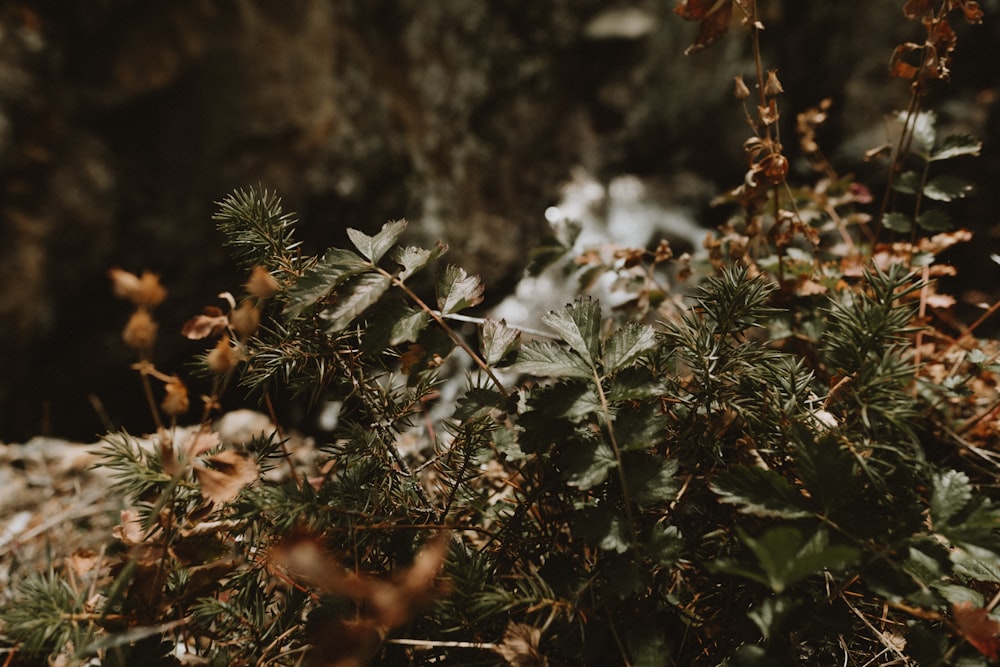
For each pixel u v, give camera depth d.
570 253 0.64
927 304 0.56
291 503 0.40
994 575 0.39
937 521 0.38
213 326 0.40
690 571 0.43
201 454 0.42
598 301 0.42
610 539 0.38
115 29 1.08
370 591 0.34
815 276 0.53
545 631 0.40
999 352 0.49
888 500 0.38
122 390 1.09
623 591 0.38
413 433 0.59
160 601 0.40
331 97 1.29
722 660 0.41
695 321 0.44
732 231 0.60
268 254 0.44
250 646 0.41
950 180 0.55
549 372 0.40
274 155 1.20
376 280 0.41
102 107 1.07
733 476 0.39
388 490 0.43
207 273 1.14
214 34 1.16
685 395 0.44
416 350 0.42
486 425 0.44
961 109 1.24
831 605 0.39
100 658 0.39
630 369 0.40
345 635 0.37
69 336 1.04
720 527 0.42
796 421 0.42
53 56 1.03
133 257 1.08
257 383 0.43
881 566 0.38
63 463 0.69
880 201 1.23
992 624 0.36
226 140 1.16
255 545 0.43
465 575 0.40
